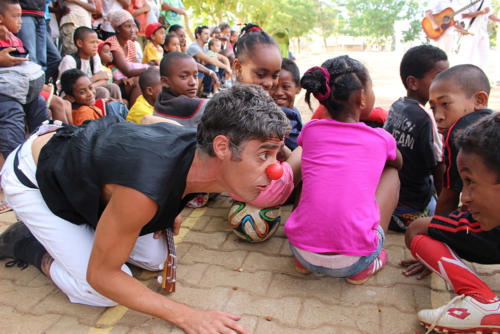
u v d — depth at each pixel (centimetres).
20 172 205
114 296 179
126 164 165
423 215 291
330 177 212
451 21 796
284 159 298
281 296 225
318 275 244
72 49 548
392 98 870
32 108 376
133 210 161
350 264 215
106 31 617
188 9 1572
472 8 776
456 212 207
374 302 219
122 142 172
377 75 1376
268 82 292
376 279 239
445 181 232
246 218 265
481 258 208
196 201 335
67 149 189
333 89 215
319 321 205
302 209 221
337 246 212
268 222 267
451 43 816
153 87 415
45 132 221
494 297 181
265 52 281
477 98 227
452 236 201
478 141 151
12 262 258
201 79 750
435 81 238
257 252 271
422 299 221
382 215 242
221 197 362
